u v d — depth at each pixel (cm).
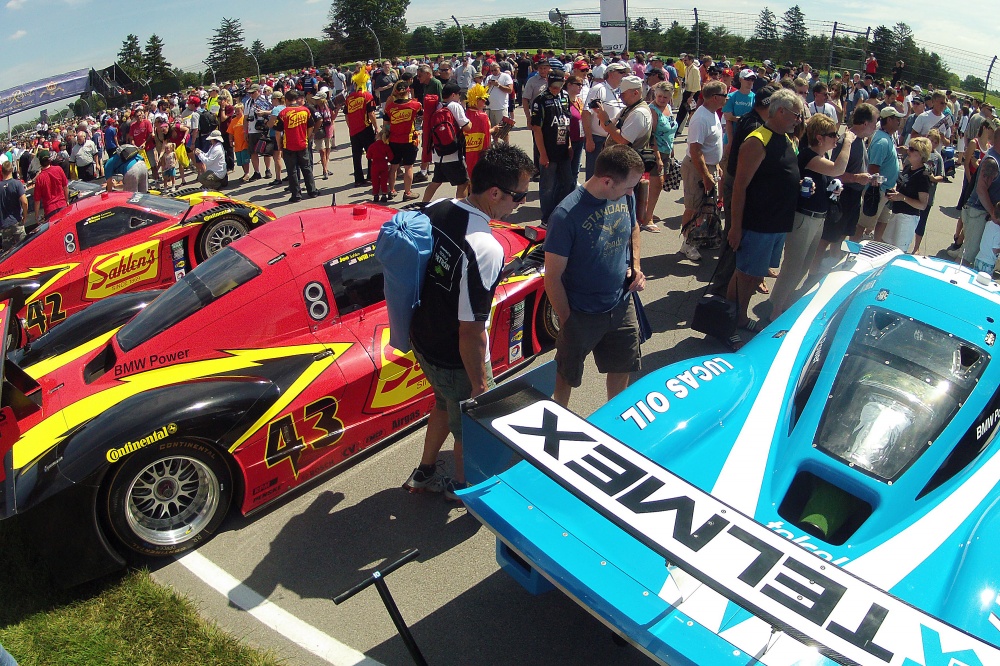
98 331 488
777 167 505
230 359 399
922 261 411
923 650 155
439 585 343
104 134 2078
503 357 493
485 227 319
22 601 348
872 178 663
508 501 263
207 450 367
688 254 739
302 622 325
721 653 206
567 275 371
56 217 732
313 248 427
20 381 361
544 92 765
